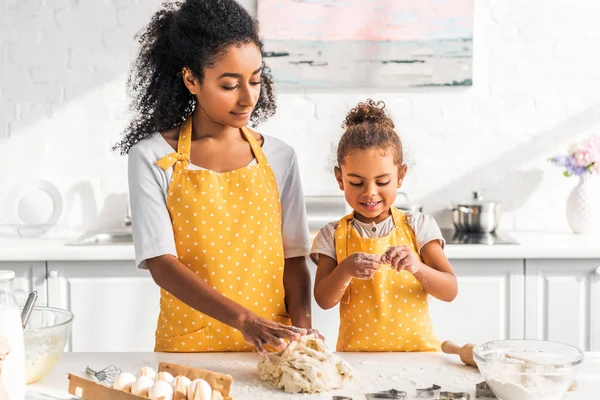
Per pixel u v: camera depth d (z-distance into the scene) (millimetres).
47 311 1537
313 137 3355
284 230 1774
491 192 3393
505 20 3326
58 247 2904
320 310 2883
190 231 1645
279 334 1435
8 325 1197
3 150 3340
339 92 3342
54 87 3324
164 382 1221
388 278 1757
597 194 3314
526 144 3375
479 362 1282
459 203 3188
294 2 3264
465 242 2990
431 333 1773
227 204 1665
